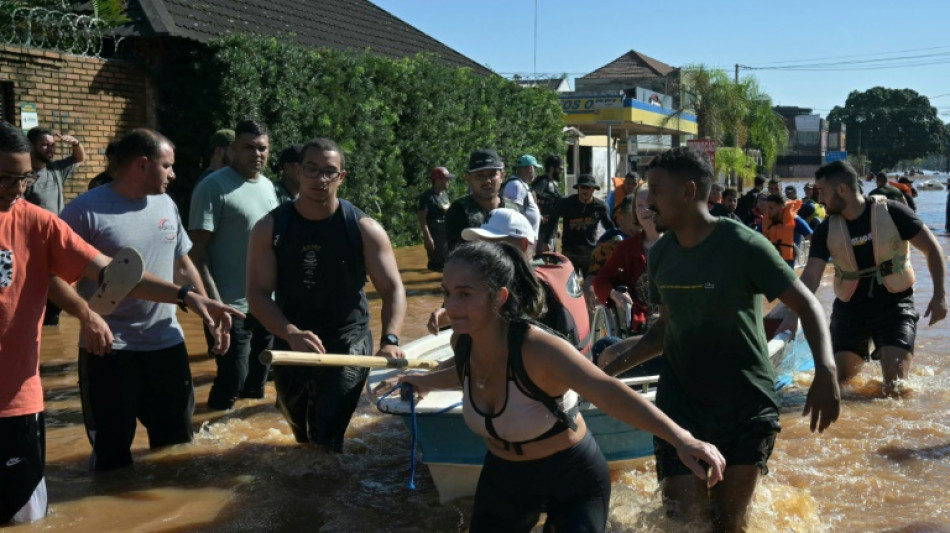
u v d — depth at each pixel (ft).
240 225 22.57
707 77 159.22
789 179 355.77
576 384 10.93
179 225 18.97
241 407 23.24
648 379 17.21
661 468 14.01
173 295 16.38
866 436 20.31
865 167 420.77
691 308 13.53
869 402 23.27
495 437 11.58
